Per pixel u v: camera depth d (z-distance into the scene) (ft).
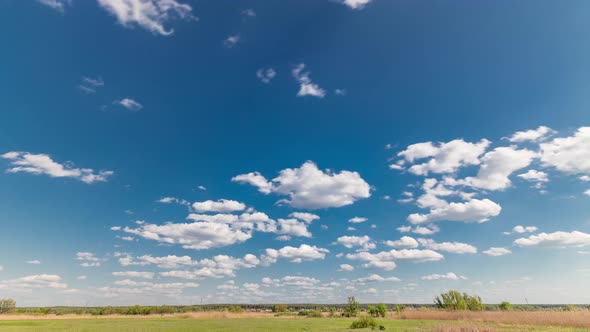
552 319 157.07
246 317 303.89
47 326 177.78
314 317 303.27
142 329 155.84
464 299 293.02
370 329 146.51
